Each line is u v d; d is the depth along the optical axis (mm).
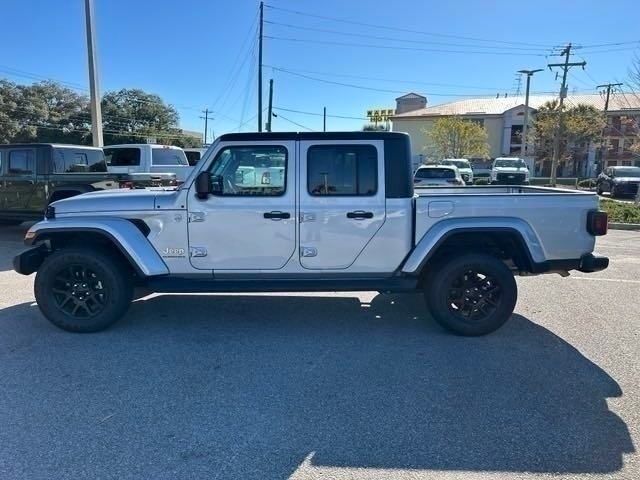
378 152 4754
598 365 4203
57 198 9734
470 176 29938
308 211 4750
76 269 4840
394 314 5570
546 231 4797
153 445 2977
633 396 3646
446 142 46500
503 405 3496
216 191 4762
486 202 4770
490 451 2939
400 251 4816
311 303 5961
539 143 45375
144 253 4762
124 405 3453
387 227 4781
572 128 39750
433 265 4930
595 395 3658
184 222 4773
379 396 3617
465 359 4316
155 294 6285
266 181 4762
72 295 4836
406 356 4375
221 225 4773
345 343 4684
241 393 3650
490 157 54281
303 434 3111
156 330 4992
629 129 39250
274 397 3594
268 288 4824
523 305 5996
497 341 4766
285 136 4742
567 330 5090
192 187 4758
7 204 10062
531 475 2719
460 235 4828
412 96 70750
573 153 44812
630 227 13148
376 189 4770
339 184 4777
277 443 3014
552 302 6129
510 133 55438
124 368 4066
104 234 4742
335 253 4816
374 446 2986
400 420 3285
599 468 2785
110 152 14016
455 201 4766
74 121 57000
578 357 4375
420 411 3404
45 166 9703
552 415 3363
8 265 7984
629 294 6504
